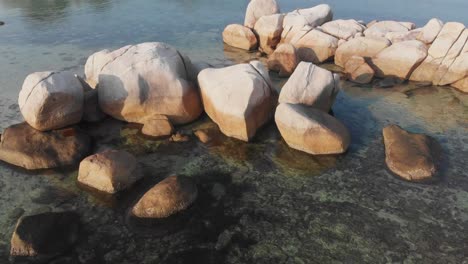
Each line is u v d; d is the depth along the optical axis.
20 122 11.74
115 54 11.85
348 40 17.17
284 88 11.83
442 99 14.12
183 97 11.45
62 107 10.34
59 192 8.87
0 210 8.30
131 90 11.26
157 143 10.85
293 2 28.52
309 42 17.72
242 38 19.30
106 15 24.72
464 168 10.08
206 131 11.38
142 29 22.00
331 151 10.48
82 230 7.84
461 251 7.64
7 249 7.34
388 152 10.43
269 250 7.55
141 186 9.11
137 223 8.01
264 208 8.62
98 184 8.88
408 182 9.51
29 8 26.00
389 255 7.51
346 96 14.20
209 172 9.77
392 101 13.88
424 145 10.42
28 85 10.24
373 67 16.09
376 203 8.84
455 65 14.84
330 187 9.34
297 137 10.49
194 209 8.46
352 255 7.48
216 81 11.43
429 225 8.25
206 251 7.48
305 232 8.00
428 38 15.77
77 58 17.23
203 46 19.66
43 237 7.41
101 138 11.02
